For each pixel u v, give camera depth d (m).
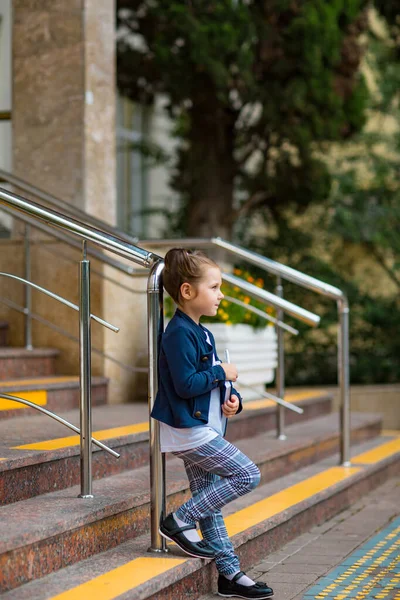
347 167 14.15
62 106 7.60
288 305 6.34
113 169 7.85
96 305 7.28
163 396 3.99
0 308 7.56
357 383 13.02
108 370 7.29
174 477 4.97
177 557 4.03
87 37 7.56
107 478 4.88
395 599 4.23
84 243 4.33
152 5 10.95
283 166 11.52
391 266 13.86
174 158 13.70
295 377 12.65
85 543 3.98
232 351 7.29
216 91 10.91
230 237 12.05
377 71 13.92
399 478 7.69
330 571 4.72
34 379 6.79
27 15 7.72
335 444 7.50
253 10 10.74
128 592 3.48
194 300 3.97
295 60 10.64
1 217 8.30
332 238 13.67
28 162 7.71
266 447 6.36
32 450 4.45
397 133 14.00
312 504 5.63
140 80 11.79
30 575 3.61
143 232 14.82
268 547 5.05
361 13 11.39
